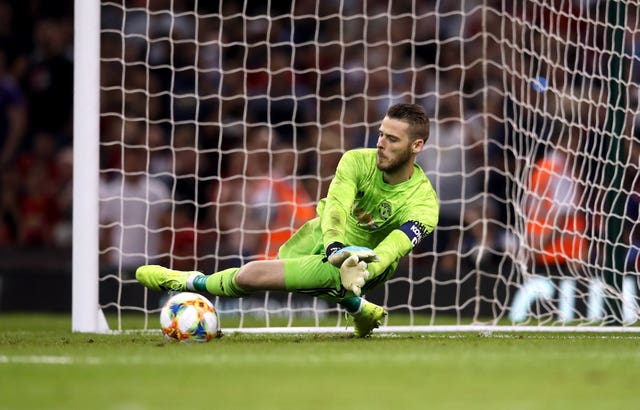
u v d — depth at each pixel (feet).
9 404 40.19
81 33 88.94
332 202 69.56
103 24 156.66
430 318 120.06
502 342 71.10
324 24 162.50
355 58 160.97
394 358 56.39
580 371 51.19
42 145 152.46
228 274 71.10
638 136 115.85
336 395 42.52
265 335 80.59
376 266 67.10
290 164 144.87
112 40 155.94
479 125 142.82
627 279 105.91
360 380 47.19
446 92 152.76
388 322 111.96
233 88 156.04
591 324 102.99
